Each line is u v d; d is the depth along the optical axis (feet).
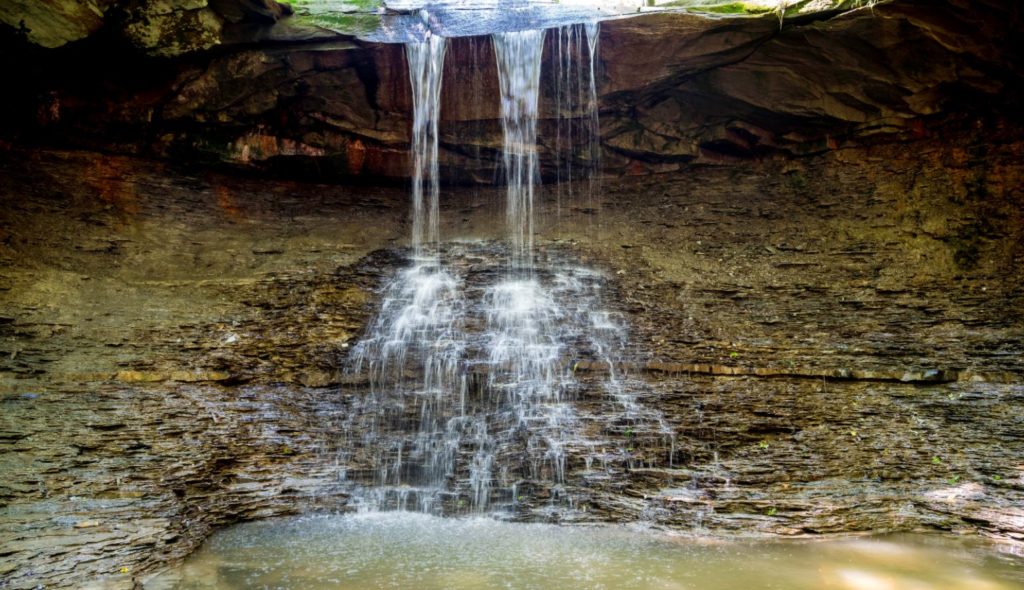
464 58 37.14
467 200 42.47
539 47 36.55
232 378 29.50
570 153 40.52
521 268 38.91
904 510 23.53
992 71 32.91
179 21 33.24
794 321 33.37
